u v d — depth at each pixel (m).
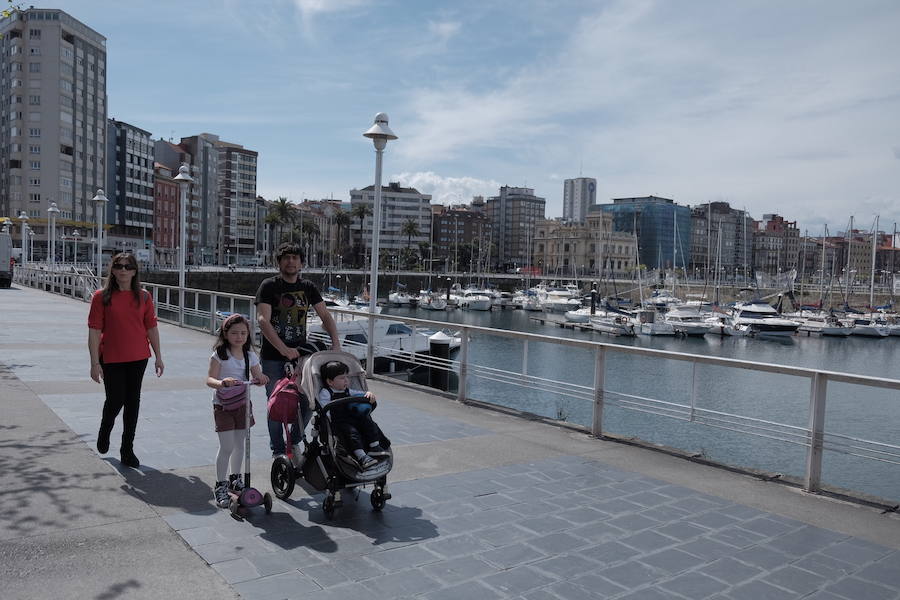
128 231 125.19
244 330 5.57
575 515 5.62
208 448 7.14
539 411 26.28
